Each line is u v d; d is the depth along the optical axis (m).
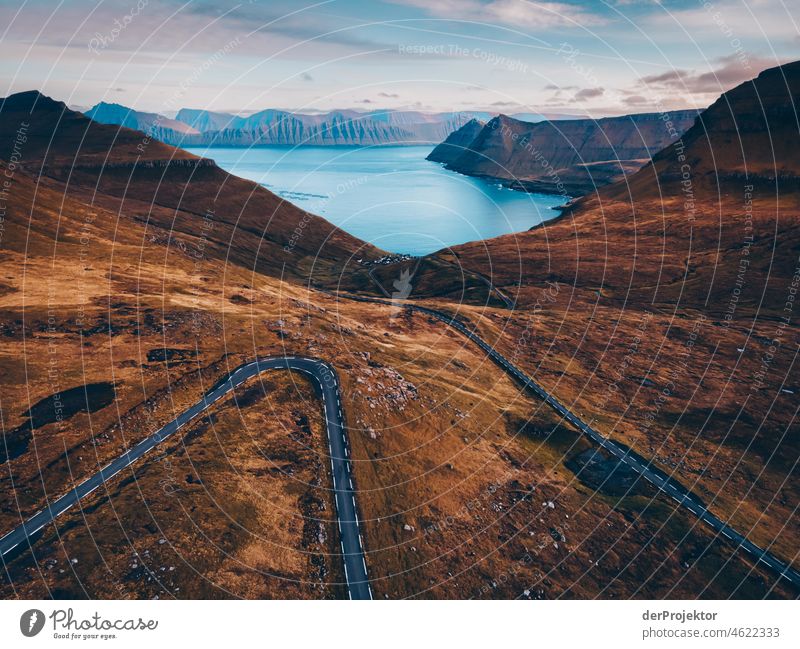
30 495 57.16
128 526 54.25
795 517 74.00
